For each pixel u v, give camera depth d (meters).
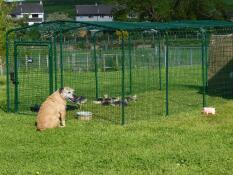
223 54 20.70
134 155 10.49
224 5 79.50
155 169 9.56
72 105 16.97
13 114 15.63
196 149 10.92
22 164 10.00
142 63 30.08
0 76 29.81
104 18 127.31
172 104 17.36
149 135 12.28
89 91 21.42
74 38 24.41
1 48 25.42
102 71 29.77
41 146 11.43
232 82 20.34
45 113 13.12
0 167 9.81
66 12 141.12
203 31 17.25
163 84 23.66
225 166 9.70
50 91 15.54
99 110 16.14
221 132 12.59
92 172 9.43
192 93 20.06
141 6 76.88
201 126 13.34
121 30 13.77
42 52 20.91
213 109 15.27
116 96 19.56
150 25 15.53
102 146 11.33
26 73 22.30
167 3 76.44
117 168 9.66
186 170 9.46
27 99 18.78
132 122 13.98
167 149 10.95
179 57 33.19
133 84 23.94
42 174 9.35
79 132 12.73
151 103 17.62
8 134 12.63
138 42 29.56
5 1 27.11
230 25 18.83
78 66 28.25
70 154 10.66
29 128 13.37
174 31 19.02
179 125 13.50
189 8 77.56
